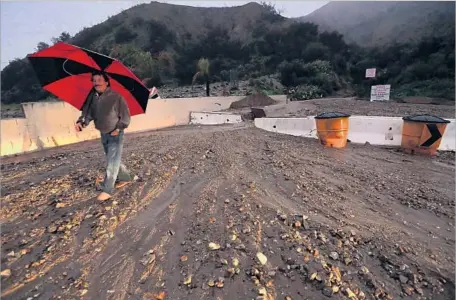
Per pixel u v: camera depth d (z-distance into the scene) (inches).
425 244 132.2
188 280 99.7
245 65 2393.0
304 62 2226.9
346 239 131.2
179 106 635.5
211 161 253.4
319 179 213.2
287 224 140.6
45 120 315.3
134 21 3203.7
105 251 114.1
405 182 215.2
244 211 151.3
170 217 143.0
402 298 99.7
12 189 172.4
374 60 2166.6
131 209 149.6
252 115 764.0
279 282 101.7
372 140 352.5
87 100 160.7
